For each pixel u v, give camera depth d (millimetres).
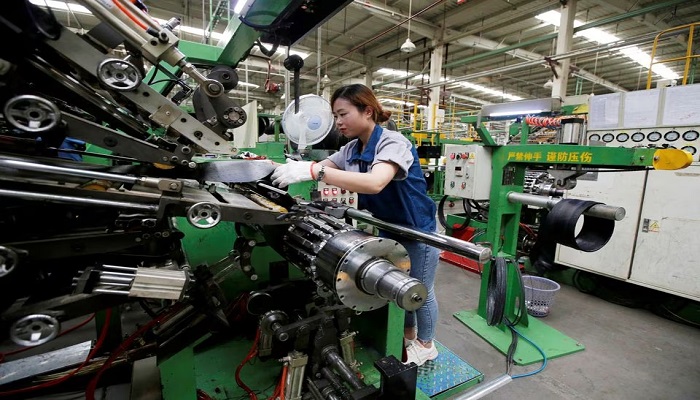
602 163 1554
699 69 5543
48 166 613
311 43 6293
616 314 2482
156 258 840
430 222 1411
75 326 1902
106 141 710
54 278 773
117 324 1486
